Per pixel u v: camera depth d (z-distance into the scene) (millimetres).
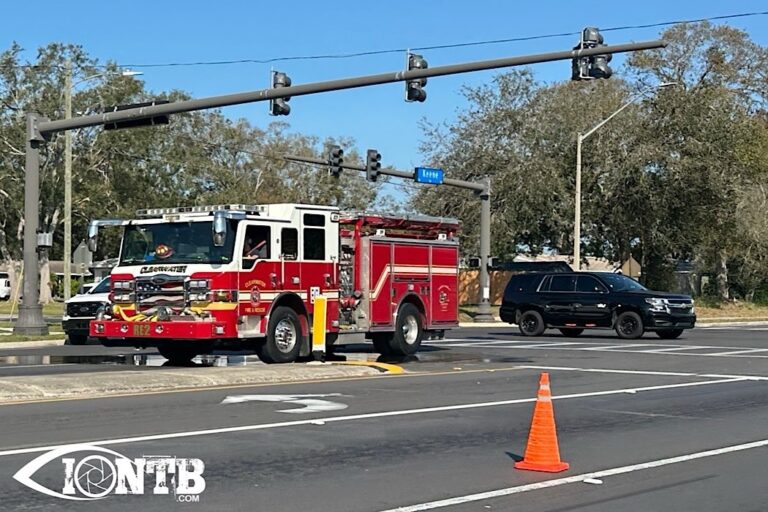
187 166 67625
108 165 62438
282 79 23297
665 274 57438
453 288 23406
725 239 55562
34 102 58375
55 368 18484
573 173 52844
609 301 30312
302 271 19422
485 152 53219
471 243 53500
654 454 10289
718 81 56344
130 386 14766
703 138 51781
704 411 13531
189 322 17797
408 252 22031
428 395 14820
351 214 20641
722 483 8938
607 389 16016
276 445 10328
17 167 60156
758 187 58750
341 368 17891
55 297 71562
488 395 14898
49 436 10562
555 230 54406
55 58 58281
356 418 12305
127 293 18516
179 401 13586
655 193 51781
